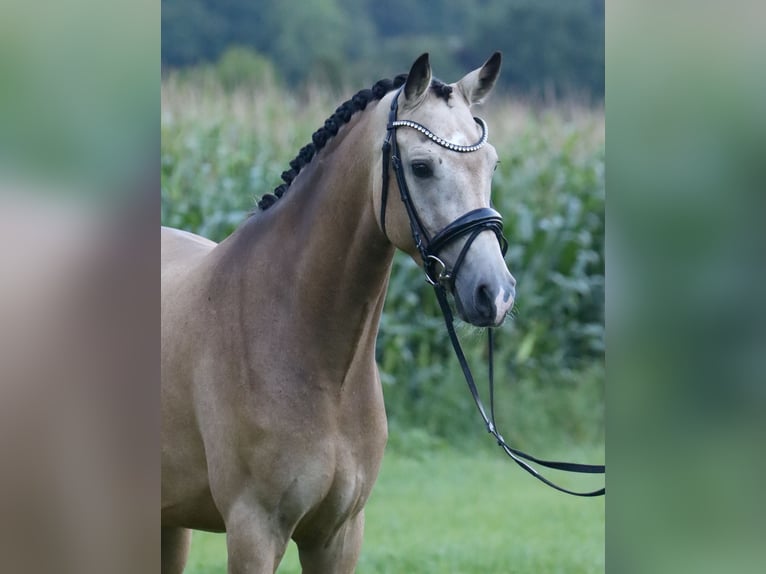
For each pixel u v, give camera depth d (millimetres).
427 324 14906
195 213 15883
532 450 14055
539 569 8695
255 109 17719
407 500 11609
